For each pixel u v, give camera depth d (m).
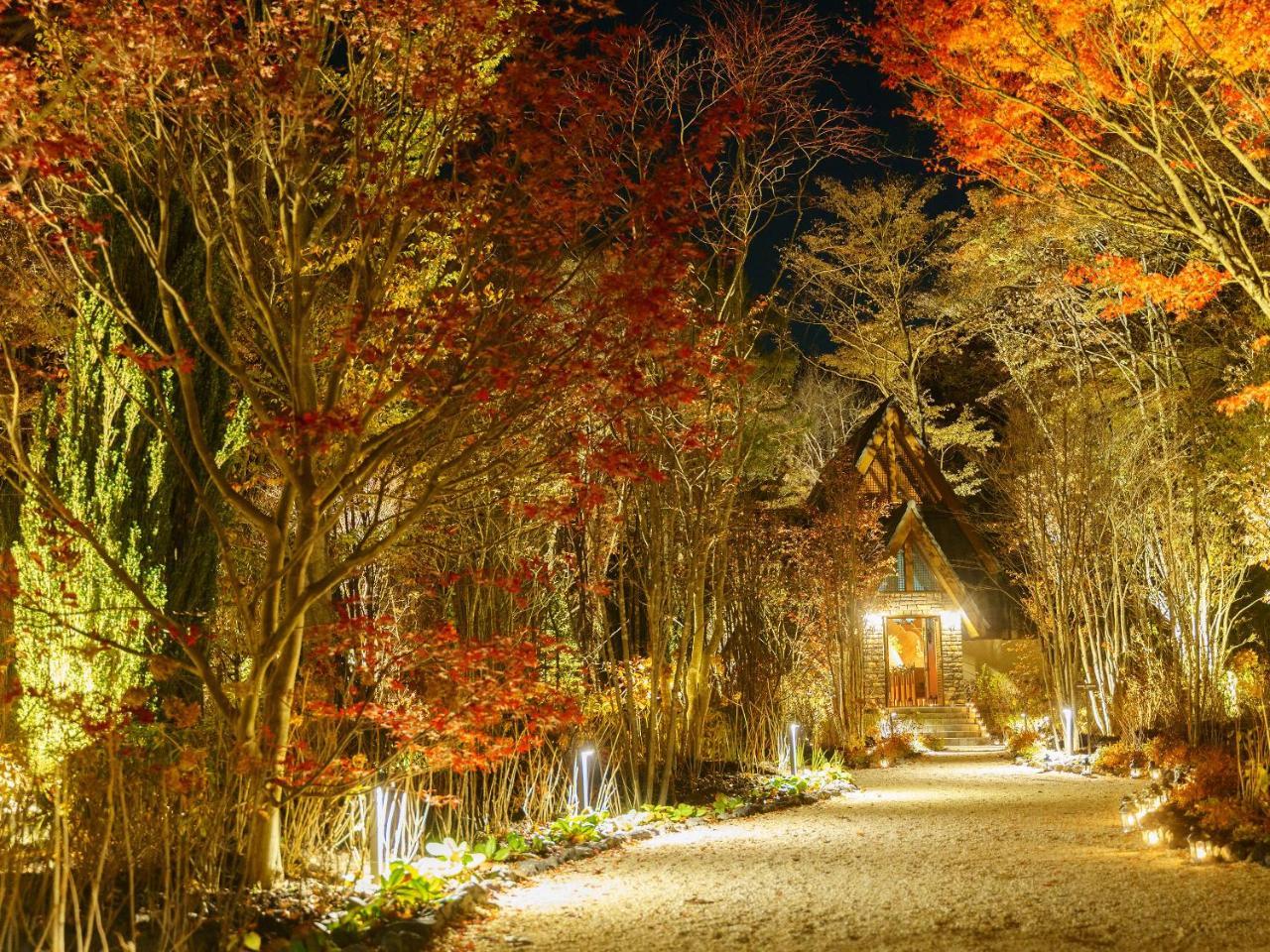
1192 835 10.34
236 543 13.30
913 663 36.66
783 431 31.75
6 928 6.14
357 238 9.38
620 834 12.42
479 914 8.46
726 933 7.76
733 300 16.23
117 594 9.78
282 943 6.98
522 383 8.21
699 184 8.23
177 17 7.51
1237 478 20.77
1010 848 11.37
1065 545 23.86
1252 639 25.42
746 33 14.16
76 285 10.41
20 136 7.51
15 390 8.09
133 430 10.24
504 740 8.60
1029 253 27.31
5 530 10.66
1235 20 10.01
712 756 18.84
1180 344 26.44
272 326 8.51
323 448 7.83
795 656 24.50
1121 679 23.48
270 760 8.01
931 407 39.53
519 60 8.30
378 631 9.00
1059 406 24.58
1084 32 10.77
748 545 22.11
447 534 14.25
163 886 7.32
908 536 34.59
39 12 7.65
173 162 9.07
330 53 8.78
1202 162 10.88
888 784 20.19
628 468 8.55
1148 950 6.91
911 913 8.23
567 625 17.91
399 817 10.22
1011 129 11.73
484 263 8.45
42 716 9.25
